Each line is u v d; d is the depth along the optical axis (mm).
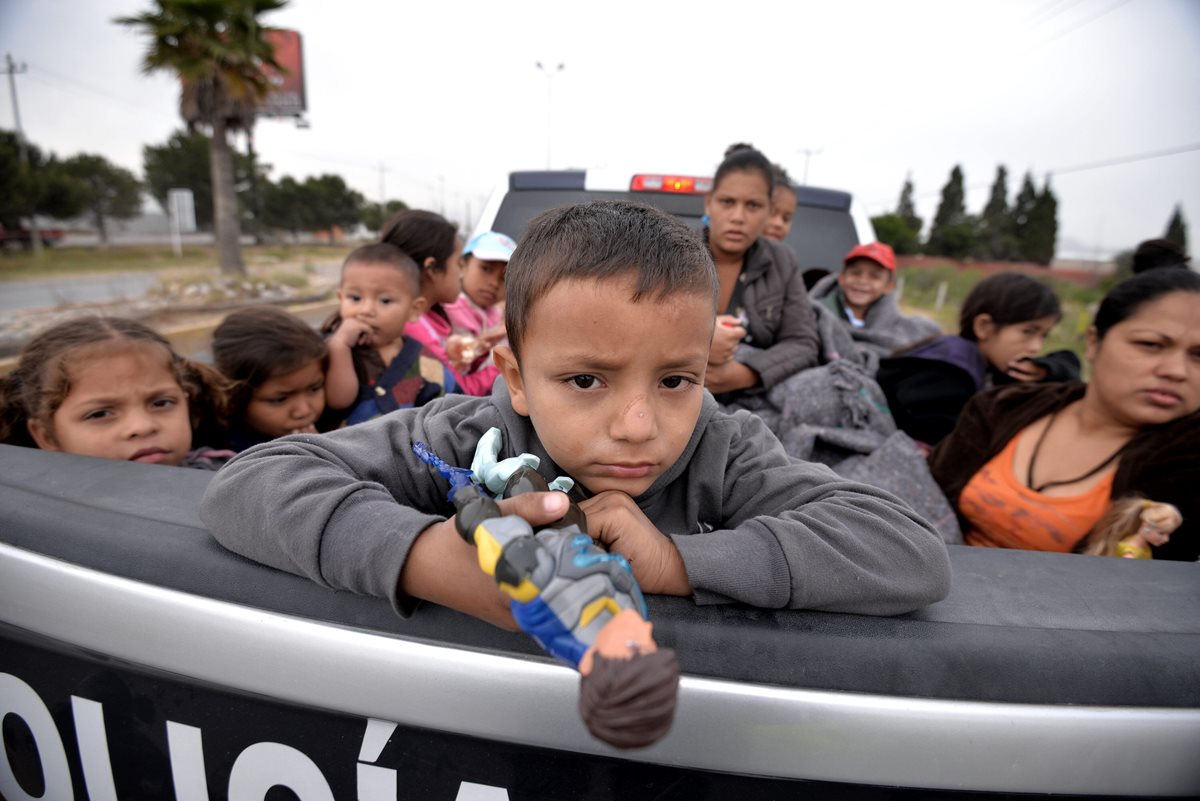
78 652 982
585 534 742
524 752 836
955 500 1820
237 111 18344
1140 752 775
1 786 1150
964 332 2602
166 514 1027
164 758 971
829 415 2111
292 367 2025
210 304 14953
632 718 507
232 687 899
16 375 1574
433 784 870
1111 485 1560
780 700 772
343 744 885
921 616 853
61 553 973
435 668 821
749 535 873
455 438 1090
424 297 2885
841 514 912
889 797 795
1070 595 909
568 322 794
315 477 923
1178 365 1462
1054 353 2281
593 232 820
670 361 813
